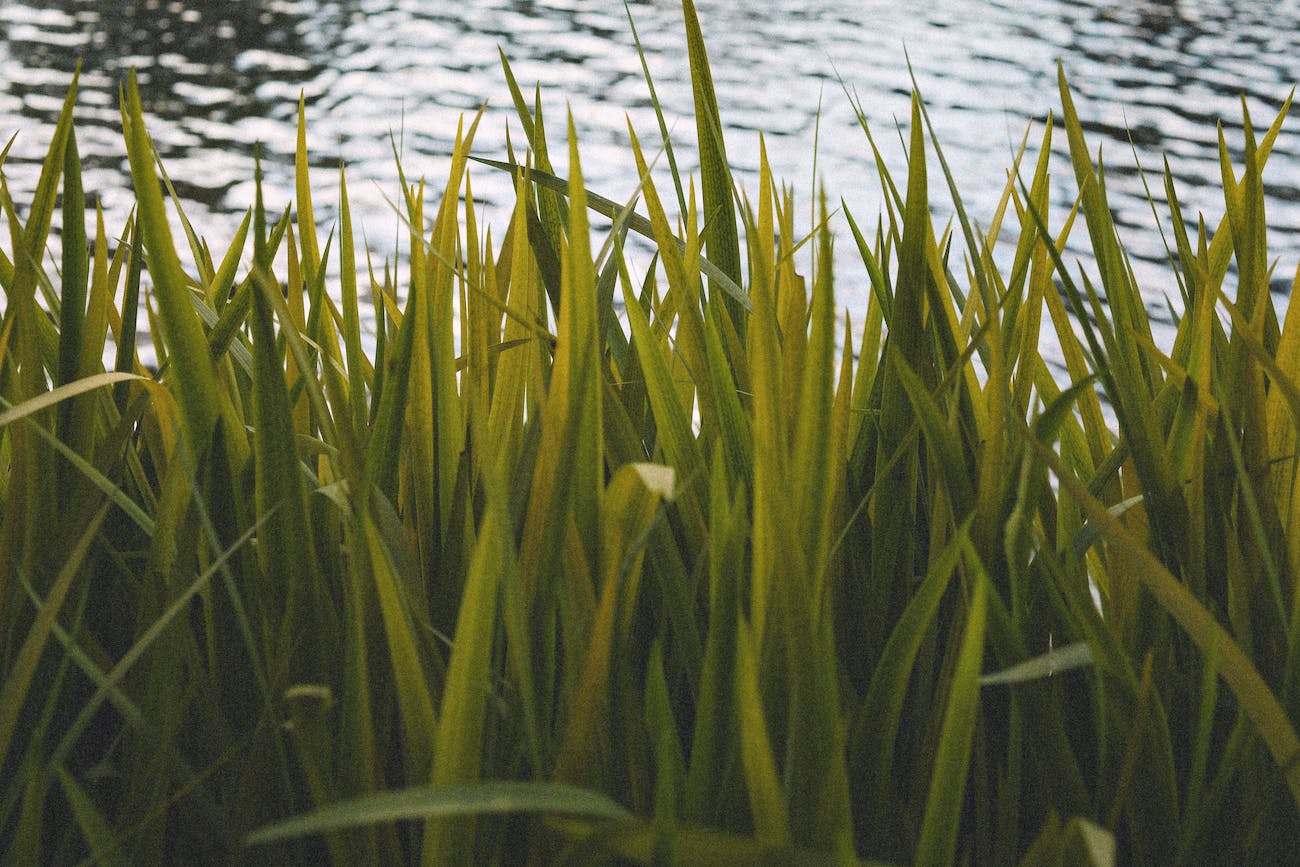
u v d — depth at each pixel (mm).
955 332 1634
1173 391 1584
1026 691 1401
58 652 1478
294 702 1334
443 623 1513
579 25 18812
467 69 16141
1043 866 1315
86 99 14016
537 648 1386
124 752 1482
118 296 6742
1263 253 1546
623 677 1391
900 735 1555
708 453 1571
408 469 1590
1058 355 7883
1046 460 1351
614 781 1419
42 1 18531
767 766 1246
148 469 1682
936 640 1572
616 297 4145
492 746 1372
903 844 1455
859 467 1607
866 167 12570
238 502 1463
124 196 10797
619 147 13039
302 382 1564
